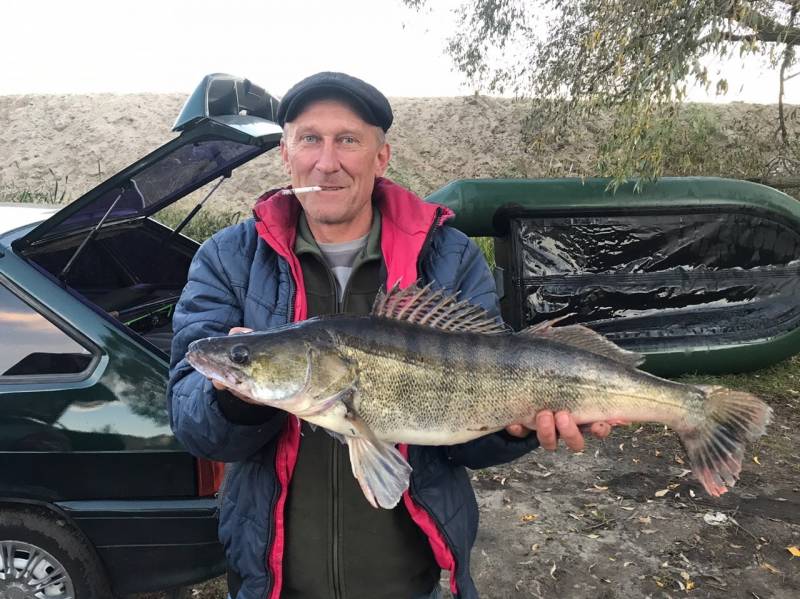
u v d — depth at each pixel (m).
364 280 1.73
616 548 3.34
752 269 5.83
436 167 15.64
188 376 1.61
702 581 3.05
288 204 1.73
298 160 1.65
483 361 1.63
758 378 5.81
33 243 2.57
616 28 5.57
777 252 5.82
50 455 2.31
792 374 5.89
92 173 17.05
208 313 1.66
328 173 1.61
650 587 3.01
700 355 5.62
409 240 1.70
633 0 5.30
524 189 5.45
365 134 1.64
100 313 2.47
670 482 4.06
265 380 1.46
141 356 2.42
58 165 17.34
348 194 1.64
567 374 1.68
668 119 5.09
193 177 3.34
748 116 14.33
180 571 2.40
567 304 5.65
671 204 5.57
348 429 1.52
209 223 9.21
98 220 3.46
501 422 1.65
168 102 19.70
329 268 1.72
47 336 2.42
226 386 1.46
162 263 4.18
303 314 1.65
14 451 2.30
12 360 2.39
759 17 4.77
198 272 1.72
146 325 3.66
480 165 15.42
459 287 1.75
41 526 2.32
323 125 1.60
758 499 3.83
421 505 1.57
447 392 1.60
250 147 3.19
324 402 1.50
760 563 3.19
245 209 14.27
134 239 3.99
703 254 5.75
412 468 1.55
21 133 18.41
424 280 1.73
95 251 3.79
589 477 4.16
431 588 1.66
